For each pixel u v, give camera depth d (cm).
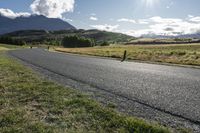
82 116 672
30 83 1166
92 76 1584
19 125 582
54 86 1108
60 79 1410
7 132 535
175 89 1184
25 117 646
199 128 634
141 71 2030
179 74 1889
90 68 2125
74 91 1025
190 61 3384
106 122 623
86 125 603
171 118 712
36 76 1434
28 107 750
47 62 2672
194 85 1330
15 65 2028
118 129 577
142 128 584
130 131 568
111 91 1097
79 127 587
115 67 2328
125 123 615
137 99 948
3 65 1966
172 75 1803
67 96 924
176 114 754
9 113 668
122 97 978
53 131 551
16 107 743
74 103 812
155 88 1200
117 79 1480
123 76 1636
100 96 978
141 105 855
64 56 4284
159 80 1498
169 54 4509
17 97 876
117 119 647
